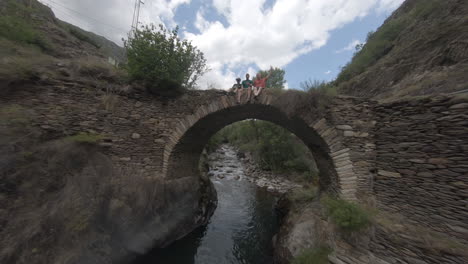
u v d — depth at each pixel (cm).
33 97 418
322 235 414
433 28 729
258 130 1666
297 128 618
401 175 383
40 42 705
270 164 1565
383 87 825
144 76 535
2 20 565
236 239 639
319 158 611
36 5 1188
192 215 652
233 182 1268
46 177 351
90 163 426
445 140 323
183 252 557
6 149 324
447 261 278
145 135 550
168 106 579
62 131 438
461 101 307
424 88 520
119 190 444
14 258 277
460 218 296
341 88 1156
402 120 390
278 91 514
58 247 319
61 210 340
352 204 395
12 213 299
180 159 651
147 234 500
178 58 574
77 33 1303
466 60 484
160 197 539
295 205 664
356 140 452
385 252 332
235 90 543
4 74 379
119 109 518
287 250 443
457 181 304
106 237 402
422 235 316
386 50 1173
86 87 486
